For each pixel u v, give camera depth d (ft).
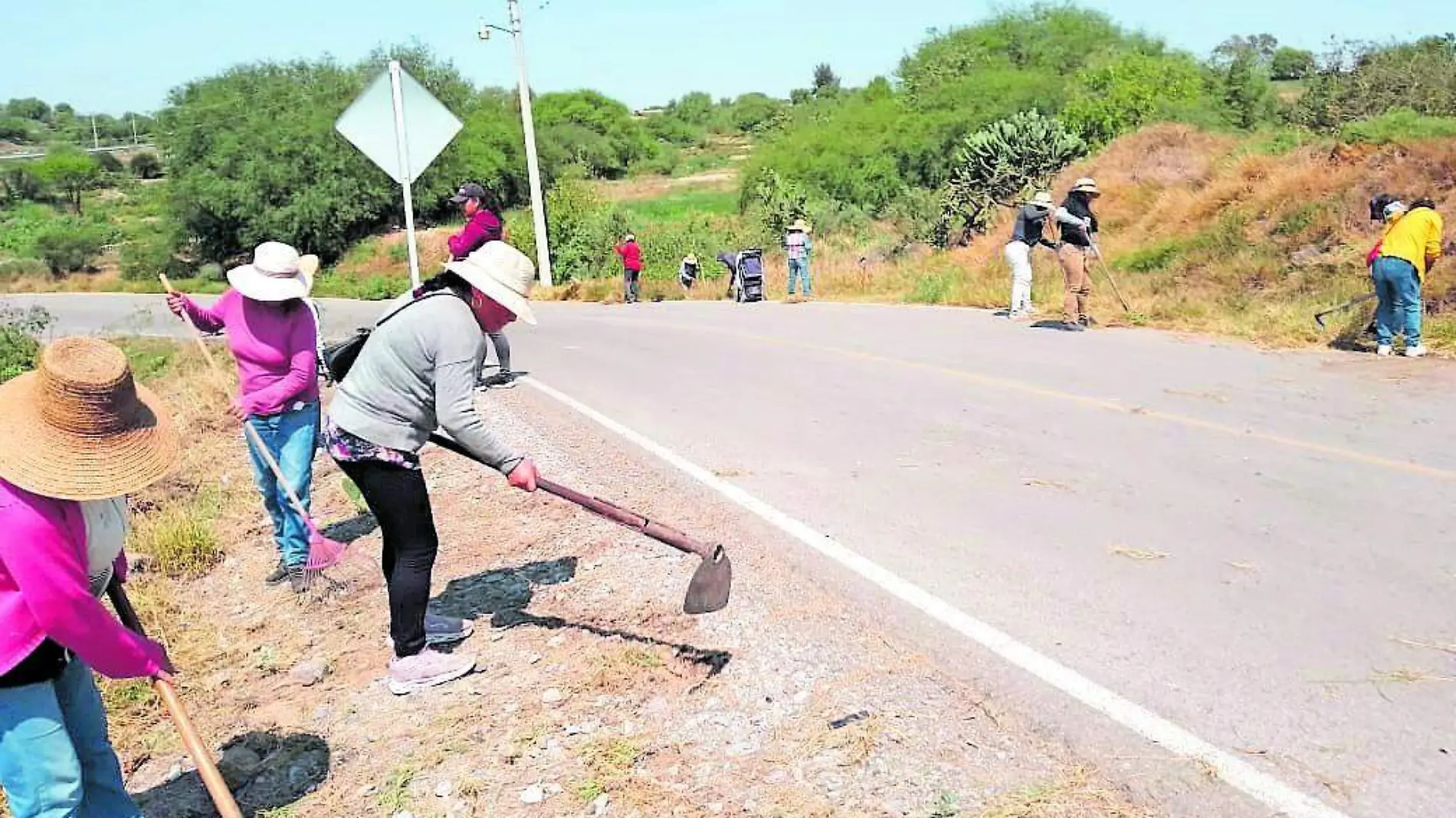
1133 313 44.93
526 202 194.90
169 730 15.05
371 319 86.63
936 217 85.25
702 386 35.91
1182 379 32.53
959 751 12.44
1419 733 12.41
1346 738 12.38
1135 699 13.44
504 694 14.83
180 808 13.11
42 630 10.11
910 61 157.89
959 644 15.15
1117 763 12.08
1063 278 54.39
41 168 274.57
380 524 15.23
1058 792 11.57
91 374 9.99
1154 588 16.89
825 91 203.00
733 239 108.58
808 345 44.01
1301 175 52.26
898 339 44.06
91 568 10.92
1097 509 20.84
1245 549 18.39
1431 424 26.08
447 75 194.59
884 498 22.09
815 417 29.89
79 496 9.87
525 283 14.70
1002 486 22.62
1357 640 14.79
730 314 60.39
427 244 151.12
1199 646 14.84
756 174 149.38
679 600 17.12
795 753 12.67
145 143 447.83
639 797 12.14
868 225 106.73
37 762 10.46
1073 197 43.68
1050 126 79.82
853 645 15.19
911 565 18.24
